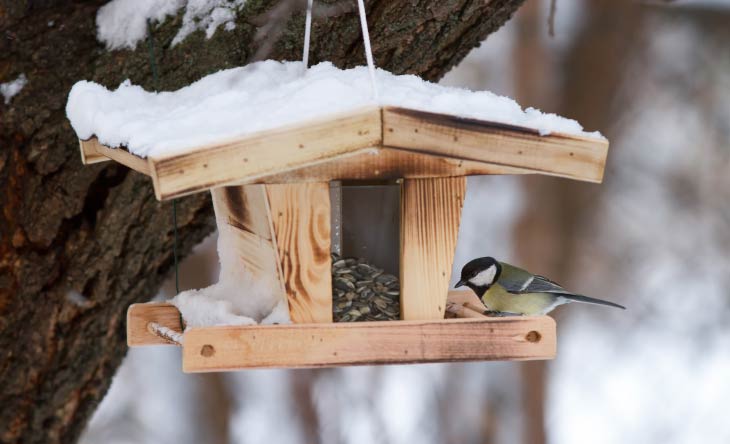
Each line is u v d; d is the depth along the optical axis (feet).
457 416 49.11
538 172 18.19
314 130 16.51
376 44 23.88
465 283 28.50
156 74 23.86
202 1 23.65
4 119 24.03
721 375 53.78
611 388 53.31
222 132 16.79
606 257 57.47
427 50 24.40
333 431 48.29
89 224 25.22
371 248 21.09
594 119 57.11
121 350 27.43
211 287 23.54
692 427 50.70
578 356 55.26
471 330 19.80
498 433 49.65
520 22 56.54
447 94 18.39
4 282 25.17
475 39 25.00
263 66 22.29
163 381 55.26
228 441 52.24
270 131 16.40
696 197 58.75
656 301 56.90
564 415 52.03
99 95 21.36
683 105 58.70
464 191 19.94
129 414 54.34
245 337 18.79
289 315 19.51
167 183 16.05
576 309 57.26
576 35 56.80
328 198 19.27
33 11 24.12
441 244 20.11
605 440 50.26
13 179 24.50
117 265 25.80
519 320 19.94
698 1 57.72
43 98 24.02
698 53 58.23
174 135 17.40
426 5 23.36
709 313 56.18
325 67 21.17
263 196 19.66
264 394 52.44
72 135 24.22
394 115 16.75
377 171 19.34
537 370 50.78
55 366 26.61
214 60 23.84
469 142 17.47
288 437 48.70
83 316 26.18
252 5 23.45
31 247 25.08
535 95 56.54
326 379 49.19
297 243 19.33
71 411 27.50
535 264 55.31
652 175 59.11
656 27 57.72
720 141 58.70
